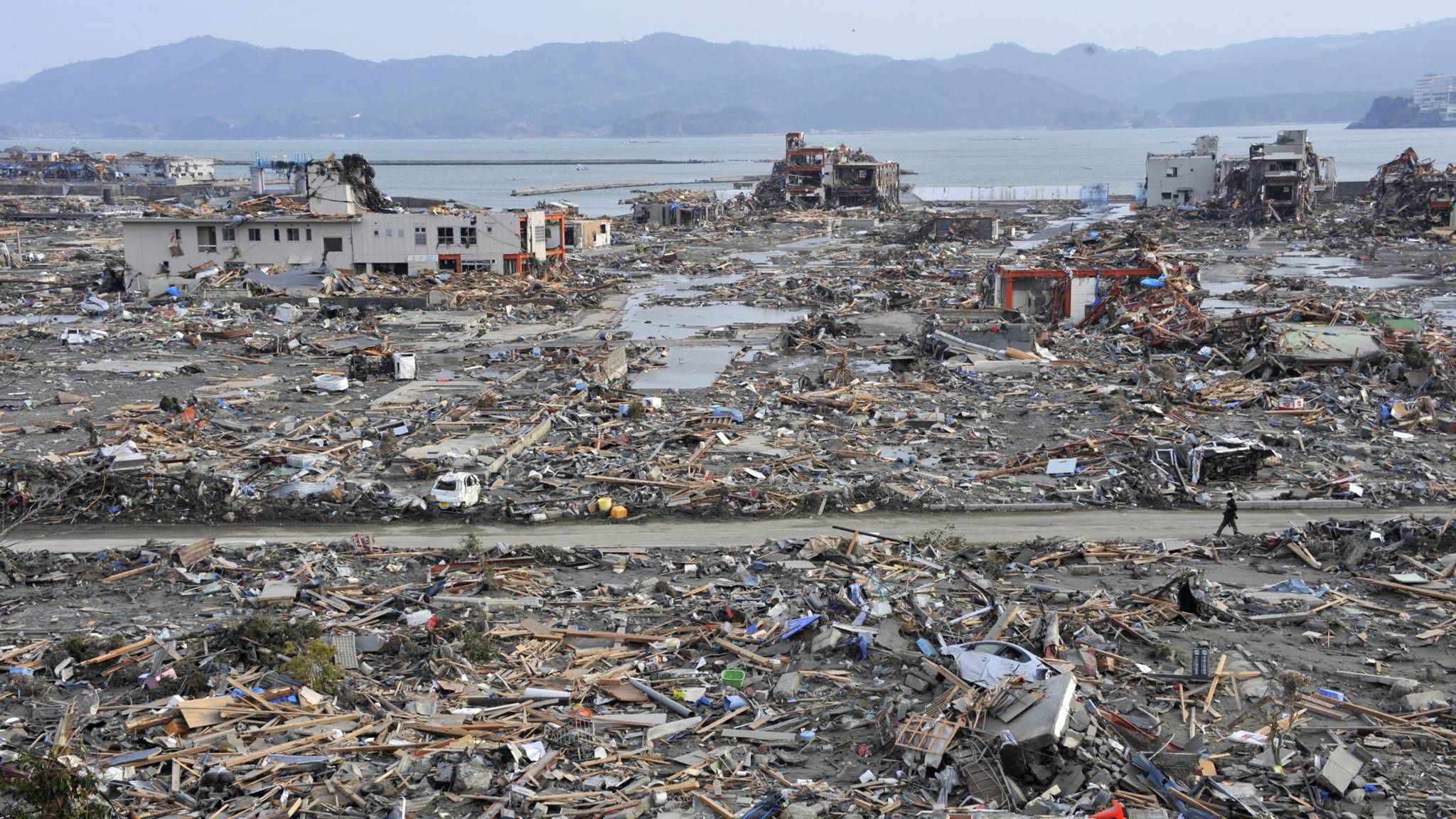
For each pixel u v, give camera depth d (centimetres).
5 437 4938
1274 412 5297
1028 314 8025
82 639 2747
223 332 7581
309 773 2164
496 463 4416
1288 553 3488
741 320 8719
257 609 3064
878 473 4381
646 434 4941
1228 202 17450
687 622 2930
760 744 2286
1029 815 1944
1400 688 2489
